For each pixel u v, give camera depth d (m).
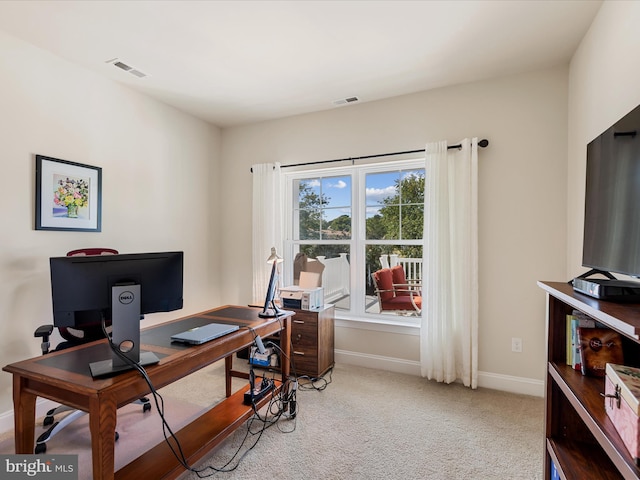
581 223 2.27
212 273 3.94
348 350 3.36
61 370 1.37
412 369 3.08
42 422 2.25
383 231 3.35
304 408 2.45
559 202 2.59
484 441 2.04
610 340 1.33
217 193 4.01
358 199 3.44
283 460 1.87
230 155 4.02
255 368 3.19
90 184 2.70
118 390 1.26
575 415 1.46
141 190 3.13
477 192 2.78
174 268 1.60
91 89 2.71
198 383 2.86
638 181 1.10
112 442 1.25
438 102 3.00
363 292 3.43
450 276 2.84
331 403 2.52
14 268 2.25
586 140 2.16
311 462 1.85
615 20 1.73
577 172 2.34
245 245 3.93
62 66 2.52
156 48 2.38
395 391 2.73
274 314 2.32
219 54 2.46
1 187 2.19
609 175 1.31
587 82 2.14
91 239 2.72
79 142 2.63
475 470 1.79
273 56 2.49
